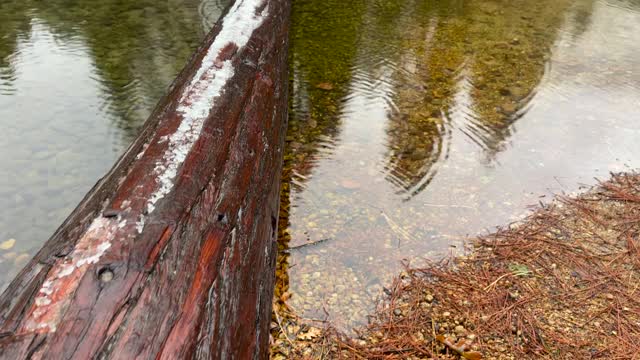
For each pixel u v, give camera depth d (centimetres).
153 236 125
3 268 231
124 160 175
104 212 132
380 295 233
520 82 477
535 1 750
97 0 609
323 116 392
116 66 446
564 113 427
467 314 223
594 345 210
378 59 505
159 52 478
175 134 177
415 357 202
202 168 162
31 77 417
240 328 141
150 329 105
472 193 315
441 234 277
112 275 111
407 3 700
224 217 153
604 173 346
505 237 276
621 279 248
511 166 347
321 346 204
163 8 596
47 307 101
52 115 365
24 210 270
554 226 287
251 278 162
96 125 357
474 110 419
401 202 301
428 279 244
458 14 668
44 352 92
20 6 573
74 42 490
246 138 203
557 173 342
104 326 100
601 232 283
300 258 251
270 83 268
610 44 593
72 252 117
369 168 332
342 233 271
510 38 593
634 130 406
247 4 336
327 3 672
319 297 229
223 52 257
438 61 511
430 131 382
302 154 342
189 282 123
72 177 300
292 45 527
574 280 246
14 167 305
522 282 243
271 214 219
